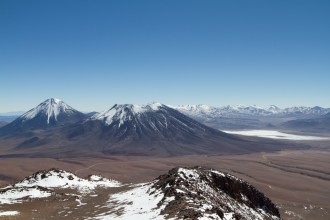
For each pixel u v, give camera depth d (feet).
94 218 167.94
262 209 276.41
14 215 182.09
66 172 307.17
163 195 190.19
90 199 228.84
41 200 223.51
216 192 231.71
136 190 234.58
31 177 296.51
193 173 237.66
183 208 154.20
